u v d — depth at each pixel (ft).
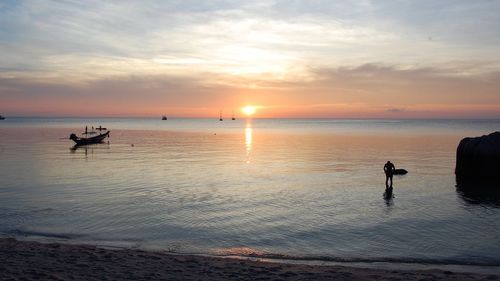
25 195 86.74
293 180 111.14
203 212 72.38
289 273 40.96
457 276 40.86
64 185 99.96
